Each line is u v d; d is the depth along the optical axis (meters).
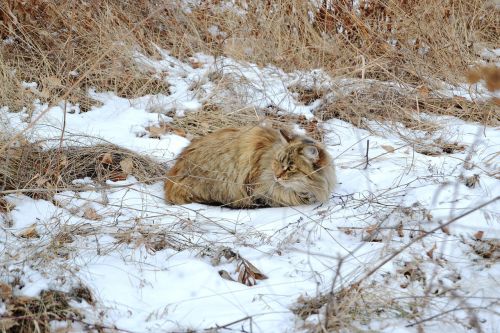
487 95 7.26
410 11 8.35
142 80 7.49
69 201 5.20
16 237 4.47
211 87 7.45
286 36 8.27
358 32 8.23
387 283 3.89
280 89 7.57
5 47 7.30
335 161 6.14
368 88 7.40
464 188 5.19
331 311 3.47
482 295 3.75
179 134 6.63
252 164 5.41
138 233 4.60
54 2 7.72
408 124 6.98
